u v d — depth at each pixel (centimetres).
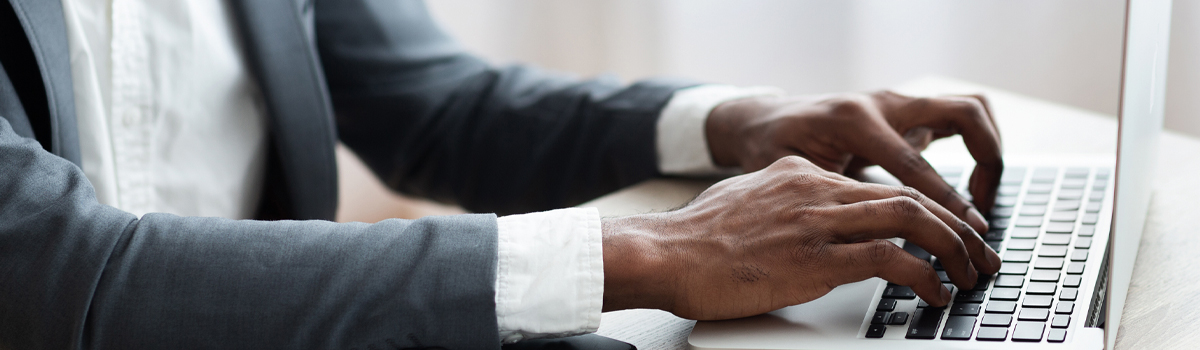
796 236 104
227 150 140
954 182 130
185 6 135
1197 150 143
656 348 105
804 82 313
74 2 129
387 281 100
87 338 99
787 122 128
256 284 100
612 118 142
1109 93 252
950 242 104
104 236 101
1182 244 118
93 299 99
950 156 139
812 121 126
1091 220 118
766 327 104
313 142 143
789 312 106
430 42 165
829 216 104
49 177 104
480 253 101
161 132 135
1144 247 118
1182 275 112
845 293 108
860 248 103
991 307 103
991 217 121
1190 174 136
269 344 100
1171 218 124
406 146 158
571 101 147
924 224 104
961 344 100
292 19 141
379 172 165
